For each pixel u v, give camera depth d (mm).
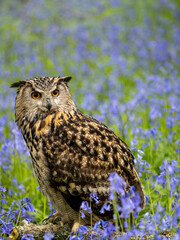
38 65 24500
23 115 9109
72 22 36812
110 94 18078
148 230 7031
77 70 23625
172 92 16109
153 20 37031
